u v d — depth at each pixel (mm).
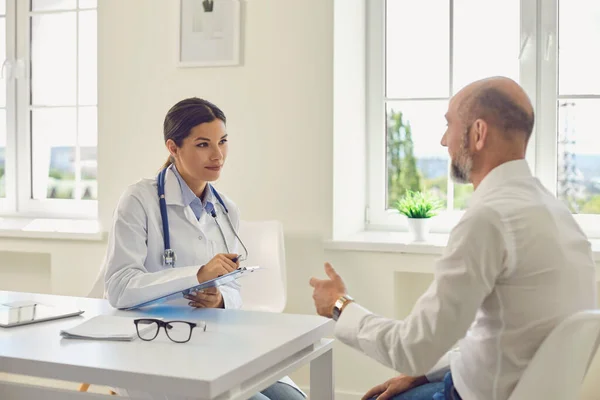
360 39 3684
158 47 3637
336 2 3373
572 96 3424
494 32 3529
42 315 2008
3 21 4273
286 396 2199
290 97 3453
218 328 1894
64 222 4078
